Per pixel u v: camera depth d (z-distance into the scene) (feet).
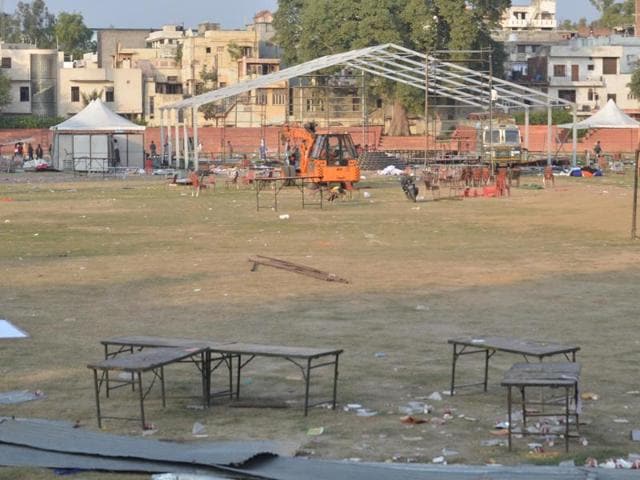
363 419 91.04
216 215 318.65
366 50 556.10
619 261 197.77
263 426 89.35
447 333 127.65
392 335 126.52
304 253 215.51
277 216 313.94
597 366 109.50
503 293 158.92
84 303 151.74
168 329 130.82
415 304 148.77
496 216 309.01
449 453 81.20
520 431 86.33
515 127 629.10
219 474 76.02
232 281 172.35
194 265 193.88
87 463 78.69
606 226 270.05
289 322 135.23
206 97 551.59
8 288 166.81
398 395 98.94
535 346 96.84
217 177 546.67
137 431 88.38
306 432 87.30
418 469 75.87
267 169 516.73
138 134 634.84
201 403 96.84
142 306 148.77
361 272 183.21
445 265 193.36
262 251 219.82
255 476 75.00
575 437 84.64
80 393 100.58
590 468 75.92
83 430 87.66
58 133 617.21
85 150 617.21
